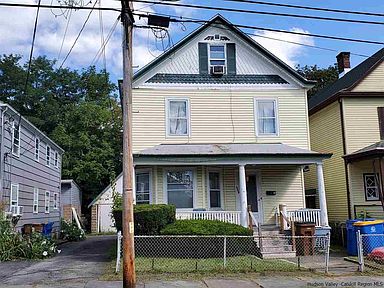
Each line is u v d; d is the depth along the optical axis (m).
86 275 11.41
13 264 14.07
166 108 18.75
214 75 19.31
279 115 19.34
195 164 16.72
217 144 18.69
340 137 20.77
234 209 18.42
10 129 17.88
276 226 17.67
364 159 18.64
